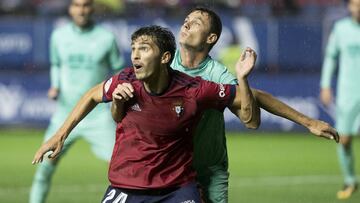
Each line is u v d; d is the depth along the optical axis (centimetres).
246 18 5859
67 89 3186
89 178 4041
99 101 1850
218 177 1981
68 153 5059
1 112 5900
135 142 1802
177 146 1808
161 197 1811
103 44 3225
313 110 5788
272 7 6247
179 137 1800
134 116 1792
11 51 5934
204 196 1986
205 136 1925
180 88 1775
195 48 1950
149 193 1802
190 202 1795
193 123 1805
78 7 3200
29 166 4438
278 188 3750
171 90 1772
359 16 3794
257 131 5950
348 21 3812
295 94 5822
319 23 5881
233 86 1795
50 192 3591
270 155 4956
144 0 6141
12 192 3600
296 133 5944
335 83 5719
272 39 5891
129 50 5838
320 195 3566
